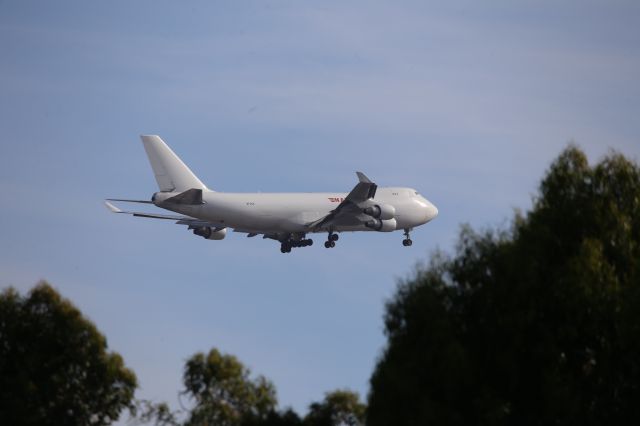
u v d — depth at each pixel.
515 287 104.25
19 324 110.31
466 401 98.06
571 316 104.00
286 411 105.62
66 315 110.50
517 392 100.56
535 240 109.50
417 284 105.12
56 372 108.56
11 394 106.00
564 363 102.94
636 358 102.56
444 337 99.31
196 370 107.94
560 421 98.50
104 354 110.25
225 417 104.38
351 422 105.75
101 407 108.31
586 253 106.50
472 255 108.38
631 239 112.00
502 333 101.88
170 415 107.31
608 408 102.19
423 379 97.50
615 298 104.06
